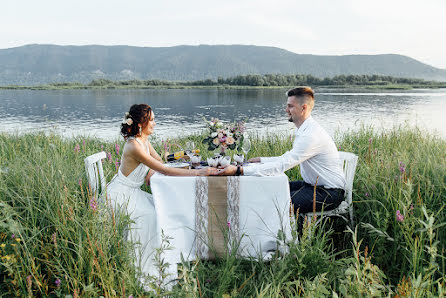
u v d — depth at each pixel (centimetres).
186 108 3738
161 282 197
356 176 334
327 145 270
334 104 3972
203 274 215
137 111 271
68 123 2231
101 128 1909
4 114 2998
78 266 200
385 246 248
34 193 248
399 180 270
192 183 245
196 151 302
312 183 284
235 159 282
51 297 191
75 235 207
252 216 247
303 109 279
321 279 176
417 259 202
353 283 173
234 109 3538
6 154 412
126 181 272
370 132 621
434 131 534
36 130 696
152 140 671
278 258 227
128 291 186
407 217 224
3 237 213
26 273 191
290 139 546
